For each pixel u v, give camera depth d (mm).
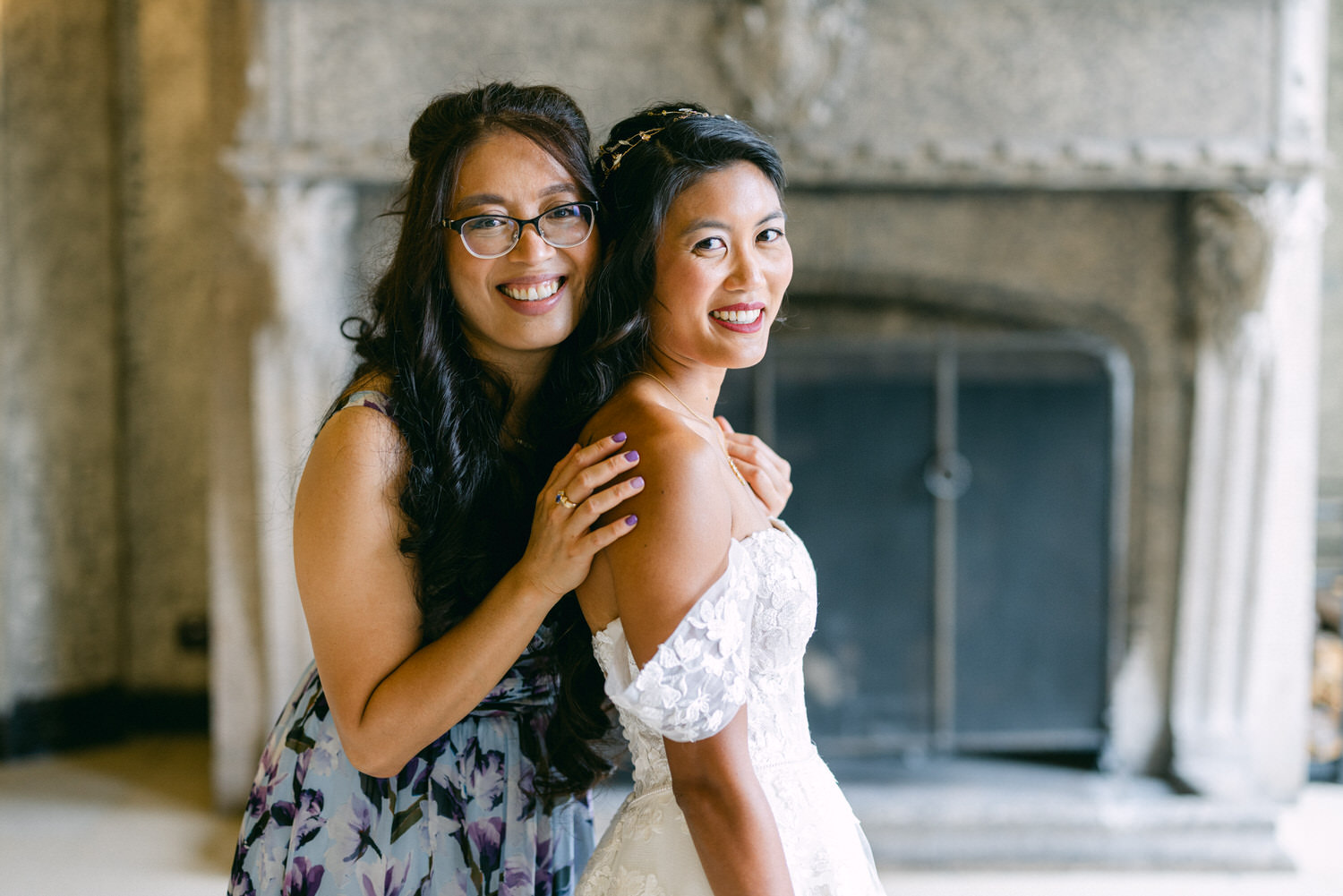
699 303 1283
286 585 3576
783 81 3324
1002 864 3320
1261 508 3506
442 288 1378
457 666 1255
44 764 4176
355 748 1306
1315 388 3574
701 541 1169
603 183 1386
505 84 1386
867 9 3340
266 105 3354
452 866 1430
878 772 3631
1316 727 3947
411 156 1430
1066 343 3596
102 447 4398
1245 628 3543
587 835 1584
